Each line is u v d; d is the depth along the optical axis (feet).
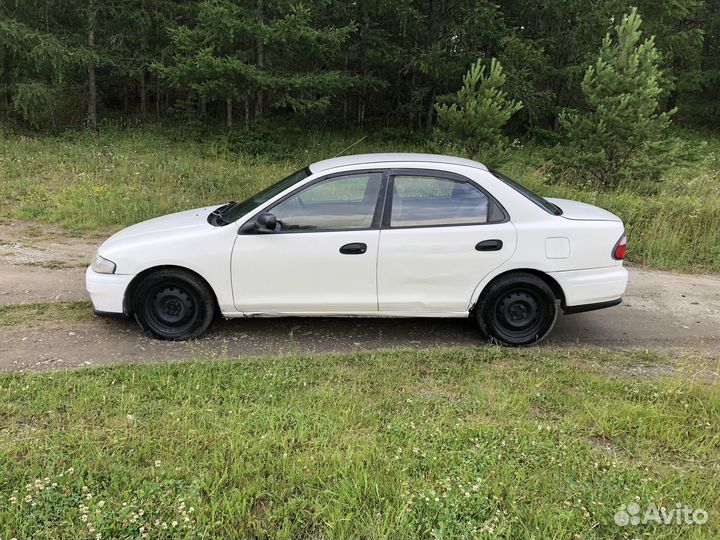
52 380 12.19
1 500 8.28
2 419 10.57
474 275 15.10
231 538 7.82
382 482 8.95
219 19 43.65
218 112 64.49
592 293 15.37
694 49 74.95
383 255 14.85
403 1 51.08
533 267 15.06
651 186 35.09
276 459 9.45
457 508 8.39
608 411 11.56
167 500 8.39
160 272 15.08
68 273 21.08
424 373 13.50
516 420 11.16
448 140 39.14
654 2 66.54
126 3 53.31
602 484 9.19
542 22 60.75
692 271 25.44
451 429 10.66
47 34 48.11
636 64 35.53
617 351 15.67
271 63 51.75
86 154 43.06
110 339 15.30
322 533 7.98
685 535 8.14
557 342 16.38
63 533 7.73
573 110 57.21
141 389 11.94
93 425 10.45
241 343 15.39
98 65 52.54
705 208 28.53
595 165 36.60
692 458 10.19
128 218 29.25
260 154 48.01
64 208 29.84
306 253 14.78
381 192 15.01
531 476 9.29
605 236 15.29
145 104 61.67
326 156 50.19
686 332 17.58
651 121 35.40
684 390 12.60
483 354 14.75
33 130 51.80
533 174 36.50
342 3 54.70
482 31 53.83
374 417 11.02
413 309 15.33
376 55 56.44
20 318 16.48
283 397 11.87
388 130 60.13
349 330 16.69
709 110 80.53
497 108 37.68
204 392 11.87
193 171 38.75
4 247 24.32
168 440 9.95
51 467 9.00
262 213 14.85
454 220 15.05
